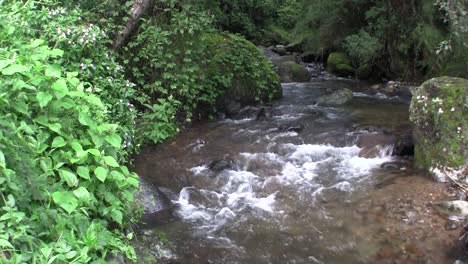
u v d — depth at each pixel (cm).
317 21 1362
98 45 608
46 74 281
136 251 380
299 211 494
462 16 546
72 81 294
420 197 498
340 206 499
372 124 781
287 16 1905
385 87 1102
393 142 660
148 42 732
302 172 593
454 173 520
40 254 211
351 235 442
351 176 574
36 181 239
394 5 1077
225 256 413
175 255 410
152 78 742
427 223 446
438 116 549
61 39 511
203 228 461
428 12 935
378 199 504
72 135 287
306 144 697
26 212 234
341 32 1313
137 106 715
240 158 634
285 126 769
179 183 564
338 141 701
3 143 234
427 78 1051
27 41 418
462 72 924
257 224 470
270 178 573
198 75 781
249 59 900
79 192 250
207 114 819
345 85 1170
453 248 405
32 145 255
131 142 558
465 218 448
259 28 1805
